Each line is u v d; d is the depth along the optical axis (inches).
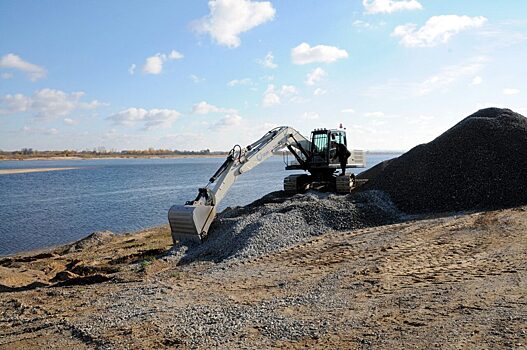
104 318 341.4
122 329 315.3
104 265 578.2
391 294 345.7
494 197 659.4
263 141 753.0
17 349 297.1
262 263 490.6
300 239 572.7
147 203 1587.1
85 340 303.1
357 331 281.0
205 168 5167.3
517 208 599.5
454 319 283.1
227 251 552.4
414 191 716.7
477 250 446.6
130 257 618.8
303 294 368.8
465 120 837.2
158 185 2464.3
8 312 387.5
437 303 315.0
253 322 310.8
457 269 394.6
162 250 636.7
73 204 1557.6
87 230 1043.9
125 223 1143.0
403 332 271.7
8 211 1374.3
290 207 644.7
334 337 275.1
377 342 261.7
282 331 290.7
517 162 693.3
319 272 432.5
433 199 693.3
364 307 323.6
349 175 831.7
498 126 757.9
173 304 368.5
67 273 530.0
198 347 275.6
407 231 547.8
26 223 1146.0
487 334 256.8
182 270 497.7
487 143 733.9
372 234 554.9
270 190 2003.0
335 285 384.2
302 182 872.9
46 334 320.5
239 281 427.8
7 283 509.0
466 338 254.7
